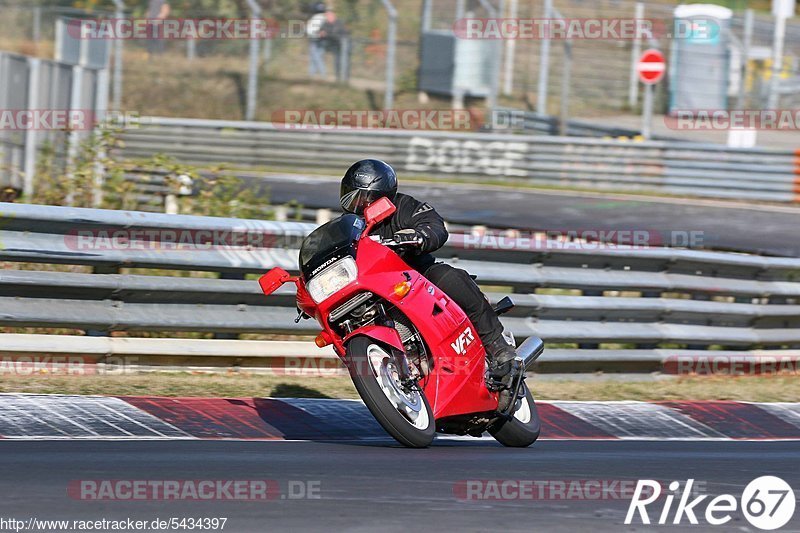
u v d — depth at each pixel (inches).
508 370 753.0
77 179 1379.2
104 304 928.9
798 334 1270.9
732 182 2637.8
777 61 3314.5
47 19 3321.9
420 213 744.3
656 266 1157.1
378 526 486.9
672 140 3021.7
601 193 2628.0
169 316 948.6
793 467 724.7
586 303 1101.7
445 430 777.6
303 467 626.2
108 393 862.5
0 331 995.3
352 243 705.6
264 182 2415.1
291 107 3191.4
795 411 1023.0
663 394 1072.8
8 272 877.2
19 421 741.3
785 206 2618.1
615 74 3550.7
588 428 908.6
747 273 1226.6
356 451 709.3
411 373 714.8
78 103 1641.2
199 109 3127.5
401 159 2721.5
